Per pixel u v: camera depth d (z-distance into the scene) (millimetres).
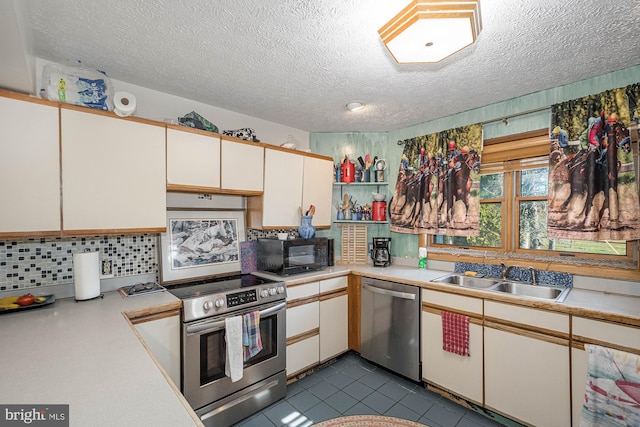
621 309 1579
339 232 3340
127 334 1253
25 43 1285
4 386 839
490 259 2523
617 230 1829
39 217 1550
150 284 2082
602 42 1587
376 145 3340
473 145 2539
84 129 1676
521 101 2336
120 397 791
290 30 1511
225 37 1576
